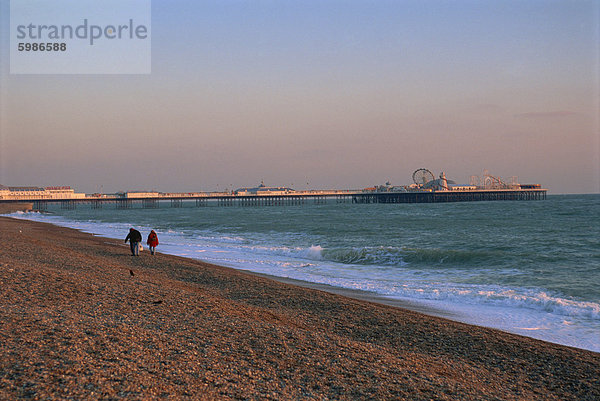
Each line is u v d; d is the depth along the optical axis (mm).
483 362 10453
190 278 20641
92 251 30828
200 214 119250
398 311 15234
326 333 11977
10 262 18422
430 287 20344
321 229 57500
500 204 158625
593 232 47812
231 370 7781
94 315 10516
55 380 6293
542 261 27766
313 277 23422
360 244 40125
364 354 9680
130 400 6023
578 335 13305
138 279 17625
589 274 23266
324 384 7734
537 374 9820
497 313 15797
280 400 6832
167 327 10039
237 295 17062
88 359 7207
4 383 6035
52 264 20188
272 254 33531
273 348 9328
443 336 12336
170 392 6496
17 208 143500
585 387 9156
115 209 189375
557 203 159250
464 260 28562
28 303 11141
